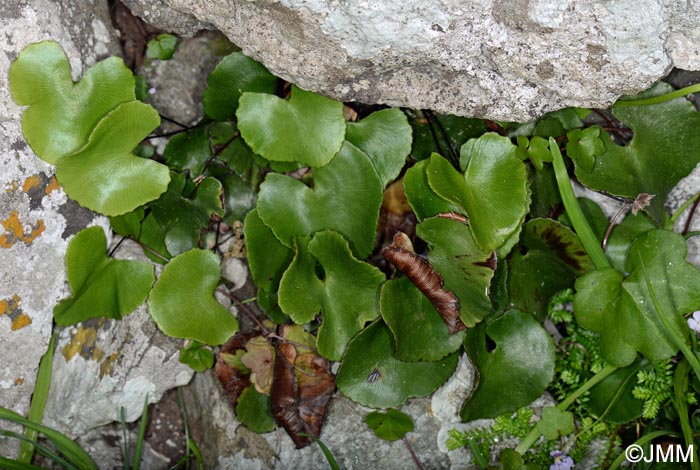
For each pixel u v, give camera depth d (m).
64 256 0.54
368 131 0.54
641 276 0.53
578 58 0.50
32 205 0.52
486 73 0.51
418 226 0.52
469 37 0.50
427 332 0.53
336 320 0.54
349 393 0.54
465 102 0.52
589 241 0.53
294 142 0.52
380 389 0.54
